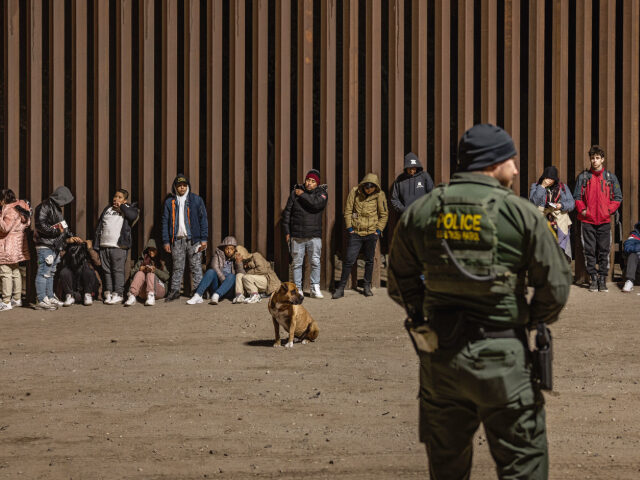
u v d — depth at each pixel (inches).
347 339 308.5
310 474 152.4
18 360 273.1
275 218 434.9
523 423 98.0
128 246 402.3
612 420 191.6
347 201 411.8
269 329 332.8
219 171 433.1
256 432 181.9
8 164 426.0
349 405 206.5
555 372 247.9
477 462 160.4
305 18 437.4
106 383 235.9
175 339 311.9
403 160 441.7
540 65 445.1
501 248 97.0
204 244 411.8
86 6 432.1
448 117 446.6
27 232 395.5
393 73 439.8
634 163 446.3
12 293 390.9
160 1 517.0
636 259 409.4
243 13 438.0
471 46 445.1
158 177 526.3
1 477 151.5
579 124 447.2
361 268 497.7
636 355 273.7
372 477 150.4
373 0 438.3
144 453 166.7
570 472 153.7
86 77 432.1
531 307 101.1
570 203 408.5
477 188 100.3
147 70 430.3
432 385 101.7
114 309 381.4
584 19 444.8
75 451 168.2
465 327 97.3
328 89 437.1
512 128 446.6
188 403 210.2
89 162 545.3
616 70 568.7
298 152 440.8
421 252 102.3
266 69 437.7
